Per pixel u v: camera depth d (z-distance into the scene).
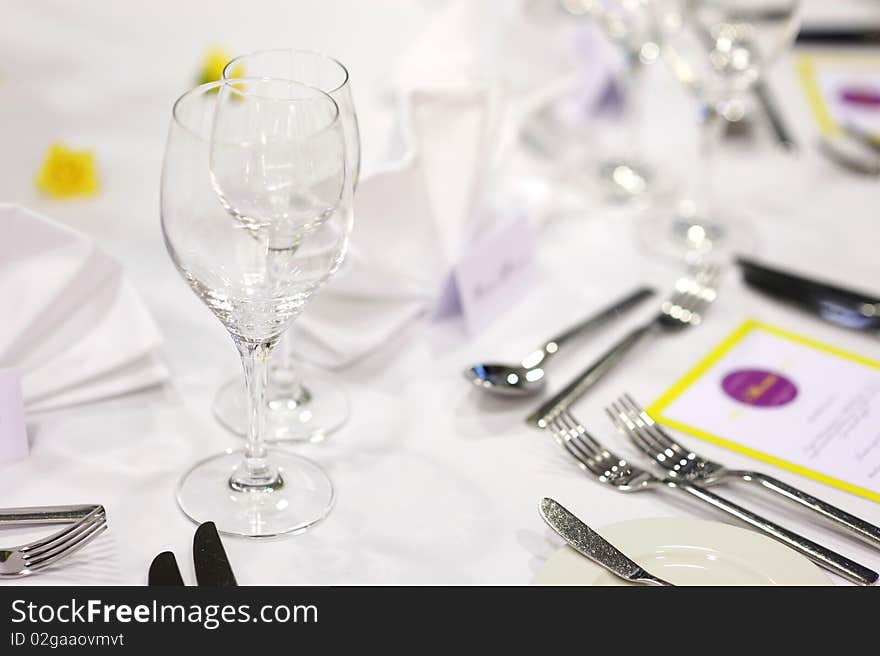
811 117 1.65
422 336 1.17
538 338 1.18
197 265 0.80
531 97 1.51
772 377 1.12
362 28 1.80
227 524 0.89
